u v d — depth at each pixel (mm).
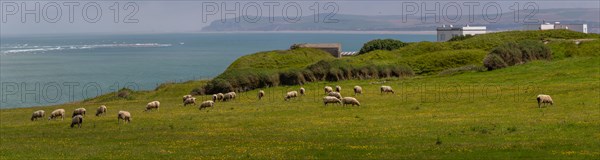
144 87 149125
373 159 32250
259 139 40875
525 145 34562
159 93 94938
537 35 136875
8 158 35531
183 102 73562
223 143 39438
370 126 45312
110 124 52938
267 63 124250
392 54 129875
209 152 35656
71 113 66375
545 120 44438
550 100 53906
